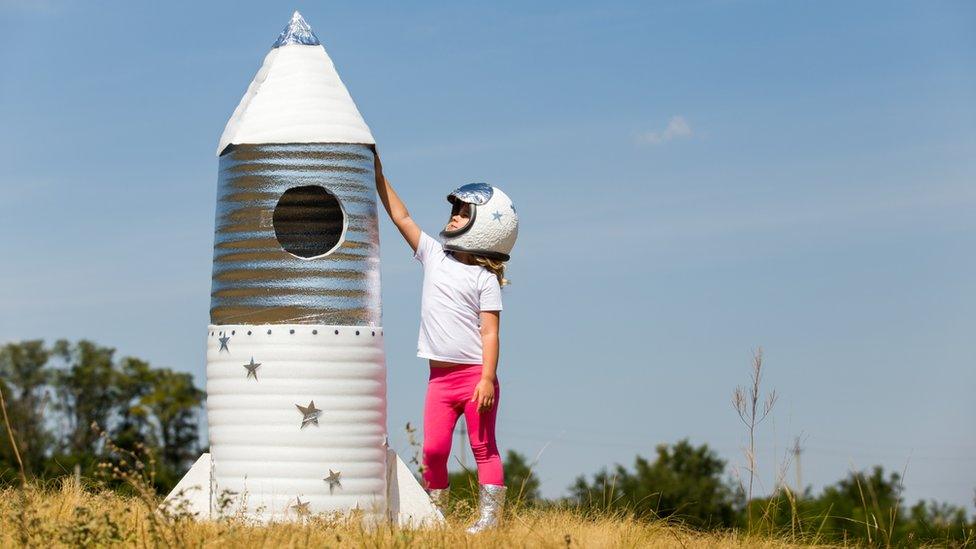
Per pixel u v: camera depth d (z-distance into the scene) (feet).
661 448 102.06
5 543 19.76
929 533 28.78
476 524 23.54
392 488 24.41
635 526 23.91
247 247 23.47
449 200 24.99
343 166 23.72
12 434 23.47
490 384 23.56
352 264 23.65
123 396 165.99
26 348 165.58
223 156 24.17
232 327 23.39
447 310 23.84
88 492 25.39
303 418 22.97
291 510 22.66
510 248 24.40
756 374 24.44
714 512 96.27
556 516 24.89
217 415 23.49
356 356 23.47
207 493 23.85
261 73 24.58
